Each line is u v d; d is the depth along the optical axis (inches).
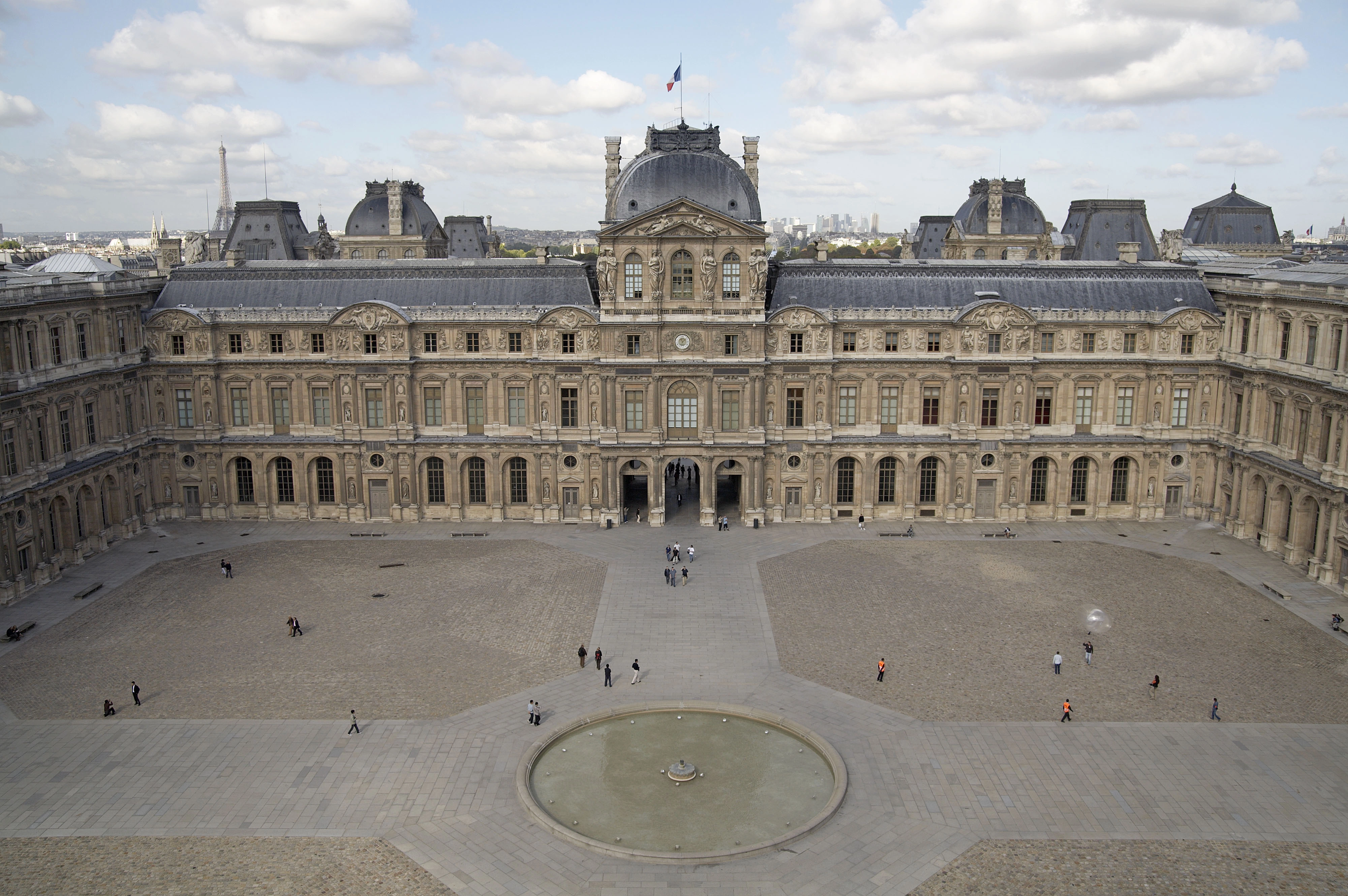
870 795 2231.8
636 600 3444.9
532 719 2541.8
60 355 3777.1
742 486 4338.1
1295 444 3801.7
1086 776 2314.2
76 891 1918.1
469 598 3472.0
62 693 2731.3
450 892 1913.1
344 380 4308.6
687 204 4072.3
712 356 4222.4
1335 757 2396.7
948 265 4473.4
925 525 4350.4
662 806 2190.0
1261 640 3075.8
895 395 4325.8
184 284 4466.0
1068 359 4274.1
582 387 4276.6
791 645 3053.6
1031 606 3366.1
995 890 1921.8
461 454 4372.5
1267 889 1926.7
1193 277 4434.1
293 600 3449.8
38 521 3555.6
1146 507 4399.6
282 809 2190.0
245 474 4458.7
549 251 4687.5
